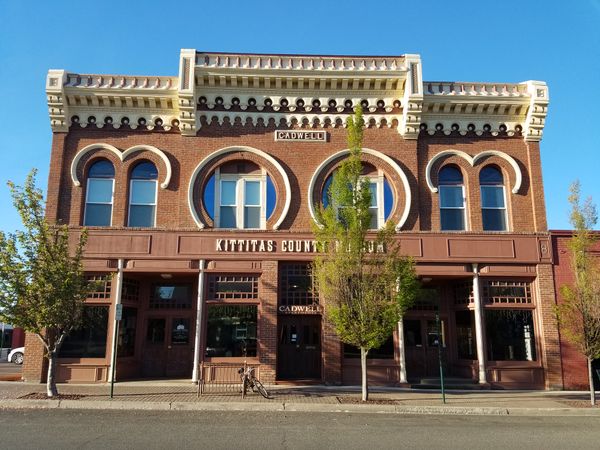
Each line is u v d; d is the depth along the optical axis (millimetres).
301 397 15195
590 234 17641
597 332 15094
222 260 18406
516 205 19422
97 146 19297
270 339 17938
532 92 19625
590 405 14750
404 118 19438
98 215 19062
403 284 14852
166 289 19922
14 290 14133
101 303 18156
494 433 10977
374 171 19734
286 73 19359
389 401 14773
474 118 19953
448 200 19688
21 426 10805
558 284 18703
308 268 18531
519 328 18656
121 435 9977
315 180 19250
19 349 33594
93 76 19500
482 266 18750
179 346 19562
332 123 19750
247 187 19562
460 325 19547
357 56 19781
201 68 19203
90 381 17688
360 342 14758
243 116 19672
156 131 19547
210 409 13602
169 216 18906
